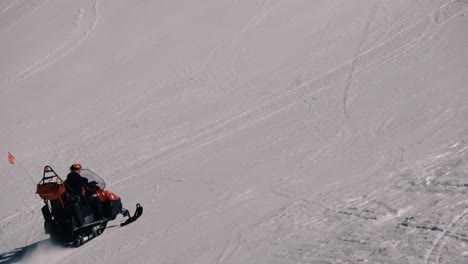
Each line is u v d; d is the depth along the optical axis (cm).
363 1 6850
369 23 6353
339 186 3250
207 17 7062
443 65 5166
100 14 7494
